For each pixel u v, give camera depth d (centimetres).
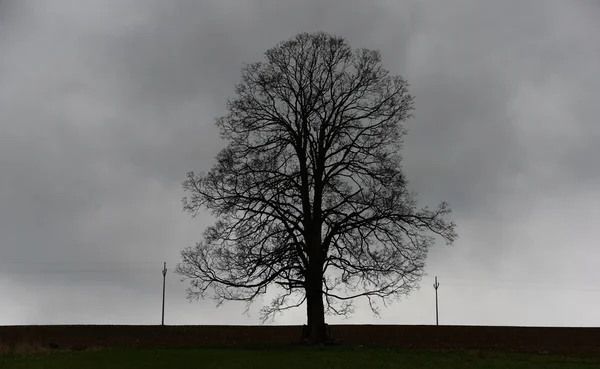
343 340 4866
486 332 5584
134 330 5497
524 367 3384
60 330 5475
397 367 3291
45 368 3109
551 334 5456
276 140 4278
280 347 3981
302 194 4228
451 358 3644
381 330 5684
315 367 3219
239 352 3631
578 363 3559
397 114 4319
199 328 5728
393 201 4072
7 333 5228
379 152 4234
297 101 4338
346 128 4303
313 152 4322
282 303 4094
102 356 3447
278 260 3997
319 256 4153
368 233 4103
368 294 4091
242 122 4291
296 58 4403
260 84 4322
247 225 4094
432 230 4112
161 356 3447
